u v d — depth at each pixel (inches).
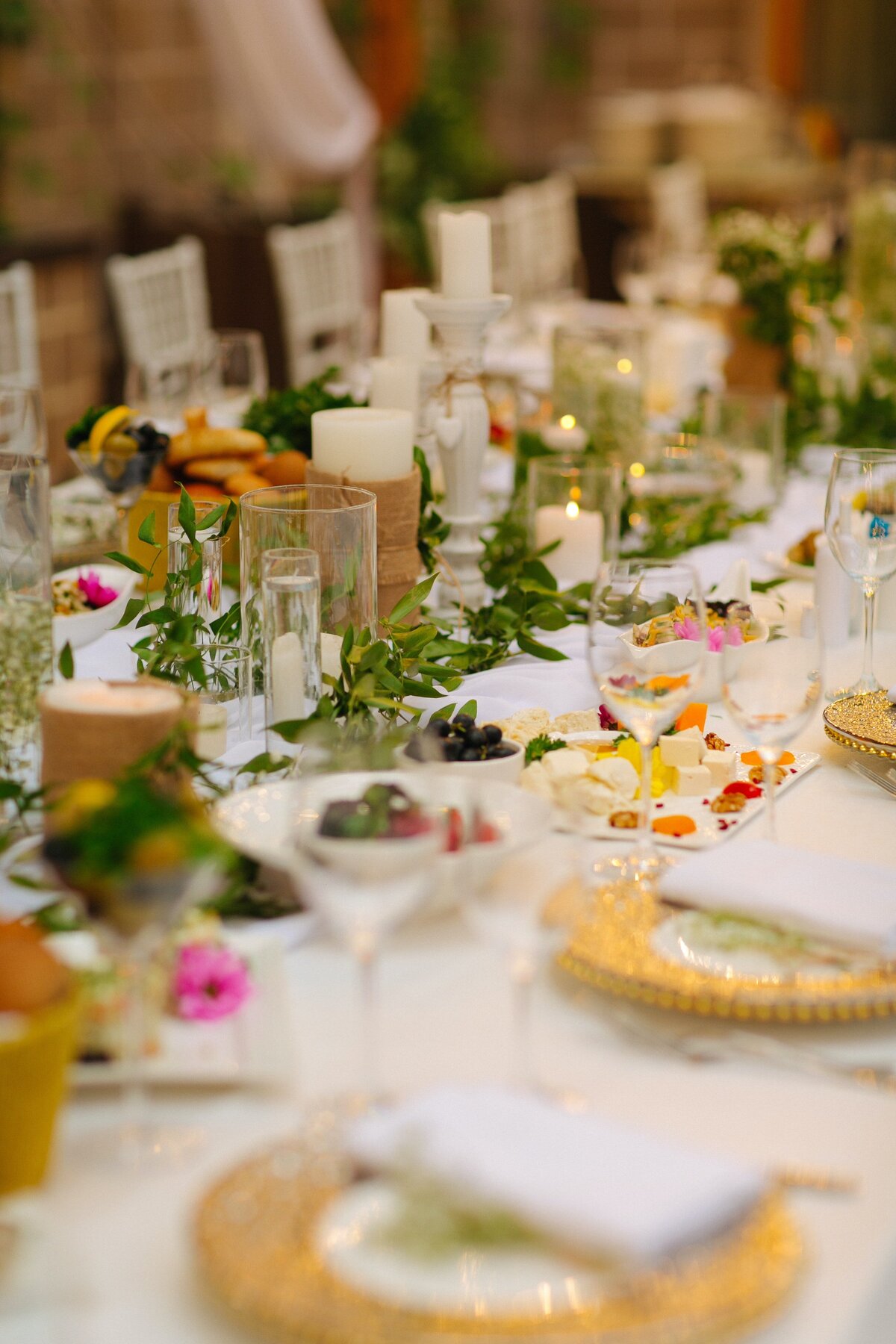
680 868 46.0
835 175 283.4
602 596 48.1
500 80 337.7
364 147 256.7
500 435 119.0
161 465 80.0
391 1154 32.3
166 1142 35.3
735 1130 36.8
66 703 47.4
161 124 253.4
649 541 95.4
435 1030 40.6
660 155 293.4
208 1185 33.7
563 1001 42.3
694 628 47.8
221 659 62.3
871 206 137.9
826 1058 40.1
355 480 70.3
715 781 57.9
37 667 50.3
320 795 39.1
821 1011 39.4
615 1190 30.7
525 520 86.8
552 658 71.7
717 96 319.3
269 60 225.1
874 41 345.4
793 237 127.8
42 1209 31.5
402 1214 30.8
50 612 51.8
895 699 64.2
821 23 345.4
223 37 221.8
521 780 54.4
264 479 80.0
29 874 47.0
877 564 66.9
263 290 231.5
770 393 129.1
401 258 301.0
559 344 102.4
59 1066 31.8
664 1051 40.0
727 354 147.3
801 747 63.9
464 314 76.9
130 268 164.1
